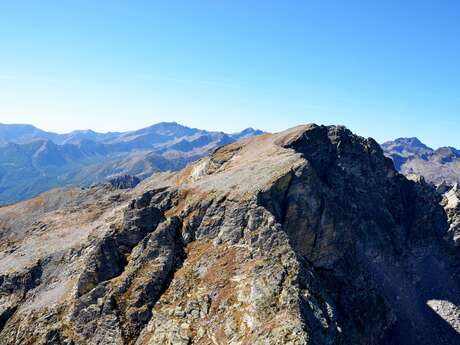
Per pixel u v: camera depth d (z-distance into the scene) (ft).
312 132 371.97
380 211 353.92
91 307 201.98
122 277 211.41
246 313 170.09
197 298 189.26
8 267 271.69
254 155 330.54
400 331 268.21
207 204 240.12
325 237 244.22
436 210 393.09
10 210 405.59
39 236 322.55
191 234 231.71
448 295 325.42
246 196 232.12
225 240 217.77
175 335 174.91
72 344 194.08
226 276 194.39
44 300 232.32
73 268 256.32
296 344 147.74
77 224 335.06
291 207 240.32
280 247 200.64
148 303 197.06
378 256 318.04
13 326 220.43
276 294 173.37
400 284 314.14
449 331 290.35
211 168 355.97
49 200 418.92
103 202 380.78
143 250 222.89
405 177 409.90
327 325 169.89
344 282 243.40
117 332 189.06
